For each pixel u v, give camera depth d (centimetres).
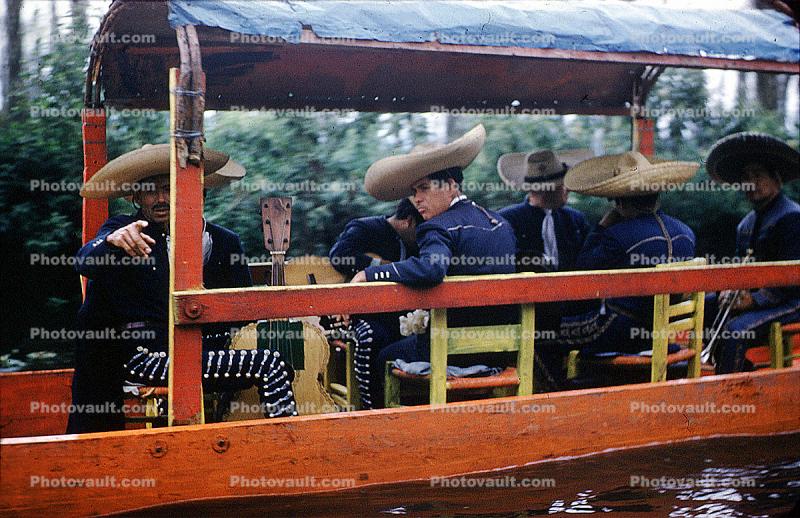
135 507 370
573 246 631
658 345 491
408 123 859
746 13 526
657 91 980
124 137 770
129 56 509
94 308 430
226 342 463
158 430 374
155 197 440
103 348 430
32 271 766
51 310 766
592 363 520
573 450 448
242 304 390
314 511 385
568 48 462
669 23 492
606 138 945
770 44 512
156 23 443
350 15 419
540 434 441
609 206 902
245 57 502
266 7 404
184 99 376
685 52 491
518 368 461
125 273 434
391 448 411
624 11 489
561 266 625
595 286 466
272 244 444
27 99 799
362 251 566
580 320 525
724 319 598
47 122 773
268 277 576
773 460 468
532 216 623
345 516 383
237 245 487
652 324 517
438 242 440
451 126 906
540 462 441
